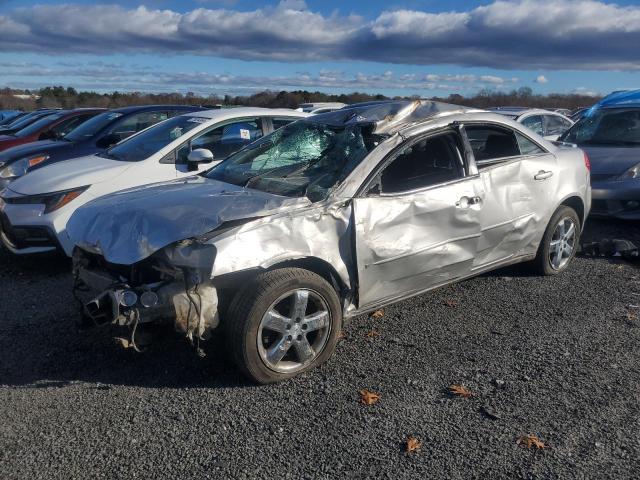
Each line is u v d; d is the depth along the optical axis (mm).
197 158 5852
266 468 3055
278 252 3814
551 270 5996
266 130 7703
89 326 4230
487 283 5836
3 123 21828
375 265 4262
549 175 5613
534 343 4508
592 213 7945
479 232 4922
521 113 12211
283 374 3922
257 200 4035
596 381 3918
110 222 4070
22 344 4523
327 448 3219
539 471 3008
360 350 4406
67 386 3887
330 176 4371
